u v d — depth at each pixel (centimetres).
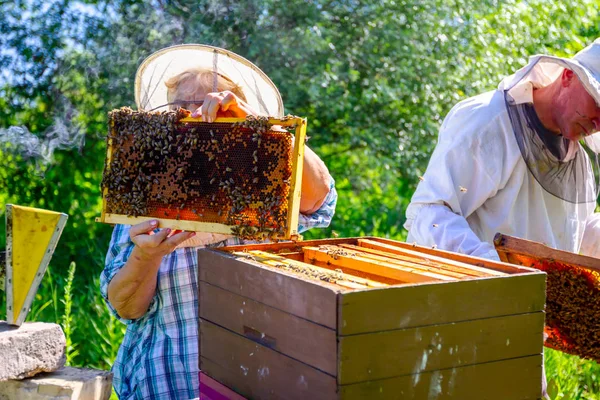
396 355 155
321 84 763
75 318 599
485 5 768
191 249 256
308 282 158
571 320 254
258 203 198
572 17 801
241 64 254
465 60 772
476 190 309
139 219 221
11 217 224
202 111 208
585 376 507
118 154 225
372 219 836
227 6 750
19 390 217
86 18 745
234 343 186
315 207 258
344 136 853
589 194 329
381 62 794
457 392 163
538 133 304
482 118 307
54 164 784
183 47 250
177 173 213
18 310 224
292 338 164
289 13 760
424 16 772
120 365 264
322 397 155
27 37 740
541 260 245
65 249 772
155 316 259
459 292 162
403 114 812
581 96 291
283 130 201
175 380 247
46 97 758
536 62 293
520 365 171
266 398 174
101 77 748
